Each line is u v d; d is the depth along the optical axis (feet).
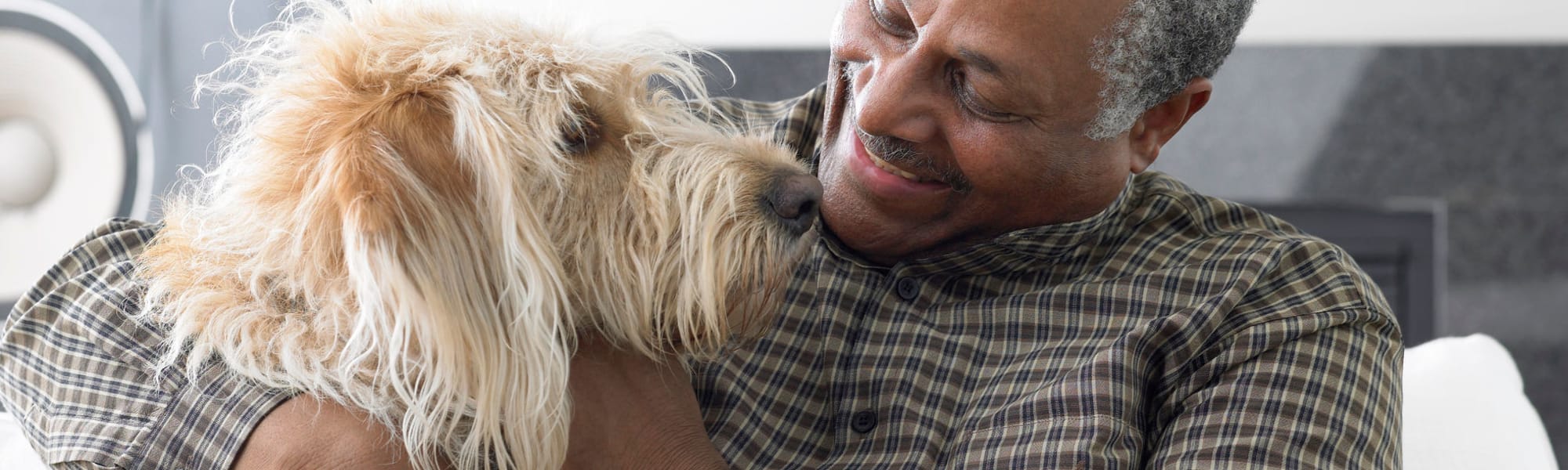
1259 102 11.44
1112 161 3.81
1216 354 3.81
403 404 3.47
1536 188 11.27
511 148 3.54
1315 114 11.38
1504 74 11.15
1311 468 3.54
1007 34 3.43
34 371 3.59
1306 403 3.63
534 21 4.08
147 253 3.82
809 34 11.35
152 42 12.50
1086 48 3.46
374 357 3.42
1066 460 3.57
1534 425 5.86
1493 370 5.99
